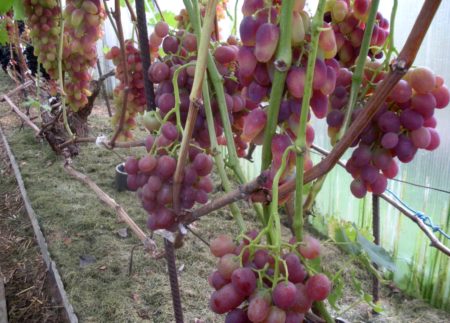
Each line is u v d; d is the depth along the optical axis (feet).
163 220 1.92
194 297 4.78
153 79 2.08
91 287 4.85
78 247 5.60
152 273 5.15
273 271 1.37
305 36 1.28
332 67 1.42
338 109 1.68
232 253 1.49
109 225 6.15
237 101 2.03
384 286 5.41
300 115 1.32
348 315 4.73
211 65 1.82
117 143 3.03
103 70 13.60
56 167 8.16
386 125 1.58
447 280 4.99
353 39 1.66
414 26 1.08
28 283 5.57
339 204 6.27
